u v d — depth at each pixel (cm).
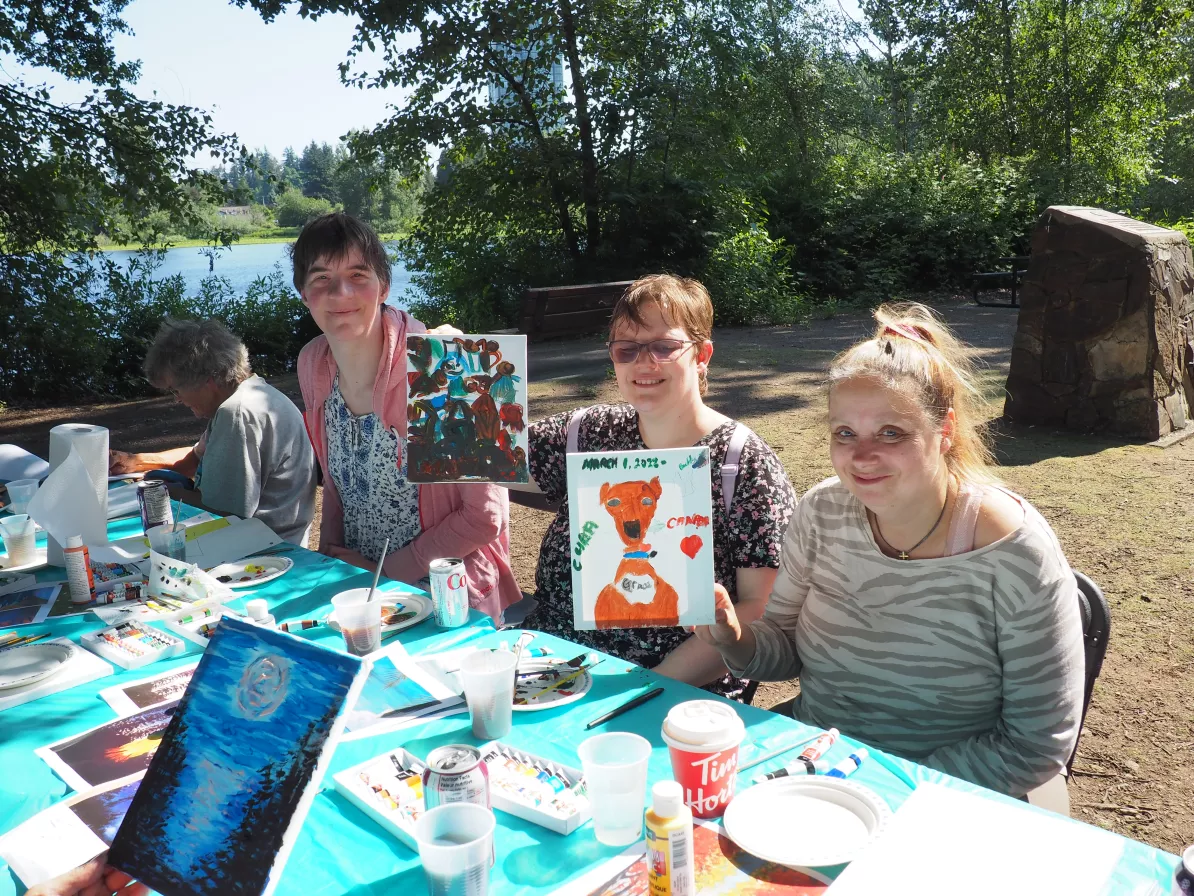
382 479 306
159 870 133
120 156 1241
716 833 147
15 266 1208
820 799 153
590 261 1658
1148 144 2758
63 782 170
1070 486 581
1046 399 716
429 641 227
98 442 290
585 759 144
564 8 1558
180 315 1338
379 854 146
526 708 189
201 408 381
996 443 682
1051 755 187
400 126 1616
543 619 278
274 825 125
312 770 125
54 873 140
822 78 2584
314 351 318
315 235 285
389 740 180
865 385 187
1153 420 670
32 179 1180
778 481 248
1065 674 187
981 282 1830
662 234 1664
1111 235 667
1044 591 184
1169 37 2341
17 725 194
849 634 207
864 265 1850
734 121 1773
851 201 1916
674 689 196
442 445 266
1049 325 705
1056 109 2361
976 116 2469
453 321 1620
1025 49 2403
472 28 1501
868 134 2828
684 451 189
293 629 235
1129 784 297
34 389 1223
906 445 186
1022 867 133
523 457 264
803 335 1386
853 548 204
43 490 284
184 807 135
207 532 303
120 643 231
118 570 288
